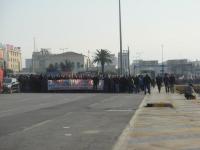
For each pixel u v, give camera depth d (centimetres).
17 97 4456
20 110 2777
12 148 1306
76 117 2286
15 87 5703
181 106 2981
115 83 5569
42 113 2542
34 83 5812
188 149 1270
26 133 1647
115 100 3812
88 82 5694
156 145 1345
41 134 1619
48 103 3462
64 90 5759
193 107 2892
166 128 1772
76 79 5734
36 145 1359
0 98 4256
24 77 5938
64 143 1399
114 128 1797
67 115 2403
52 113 2538
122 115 2392
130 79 5478
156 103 3083
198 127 1795
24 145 1360
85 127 1836
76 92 5678
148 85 4925
